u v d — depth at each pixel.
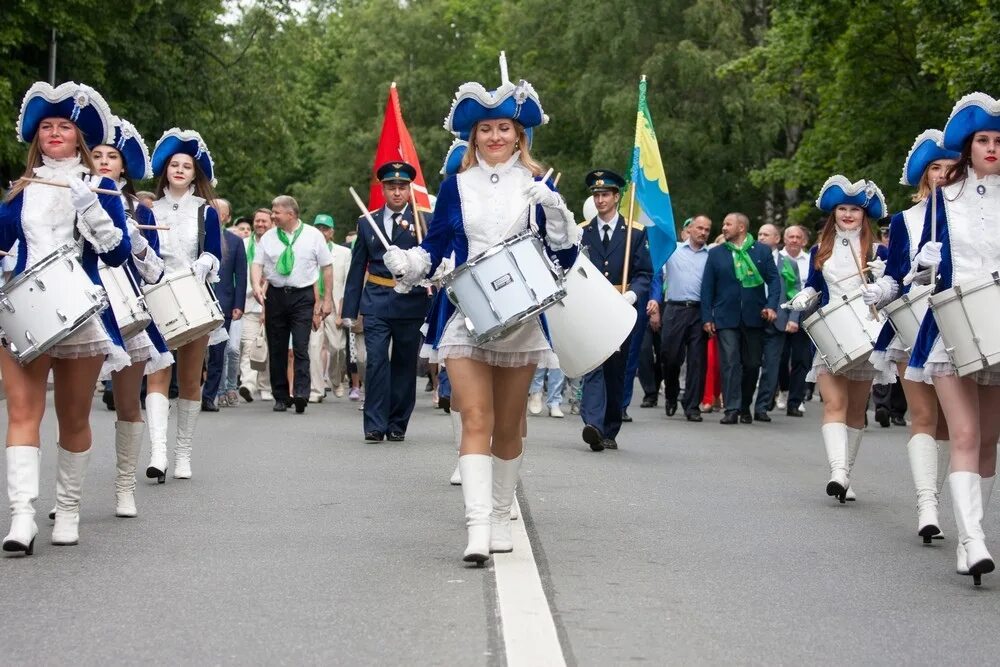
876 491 10.38
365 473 10.55
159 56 32.19
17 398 7.30
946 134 7.31
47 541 7.72
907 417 17.56
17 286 7.04
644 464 11.52
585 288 7.97
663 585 6.79
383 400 12.73
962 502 7.01
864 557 7.68
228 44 36.53
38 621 5.95
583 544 7.80
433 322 7.36
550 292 6.88
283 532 8.02
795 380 17.94
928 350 7.21
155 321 9.57
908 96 28.66
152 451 9.82
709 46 41.50
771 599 6.56
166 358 8.57
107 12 28.62
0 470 10.22
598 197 13.12
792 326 16.80
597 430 12.20
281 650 5.53
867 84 29.02
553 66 49.66
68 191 7.37
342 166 57.78
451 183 7.26
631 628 5.95
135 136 8.76
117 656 5.44
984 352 6.79
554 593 6.57
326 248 16.23
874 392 16.42
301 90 54.88
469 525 7.05
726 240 16.33
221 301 15.05
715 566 7.29
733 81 40.19
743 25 43.59
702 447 13.15
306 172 65.56
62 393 7.46
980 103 7.16
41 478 10.08
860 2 27.56
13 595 6.41
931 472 8.17
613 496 9.63
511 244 6.89
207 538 7.82
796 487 10.41
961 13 23.28
